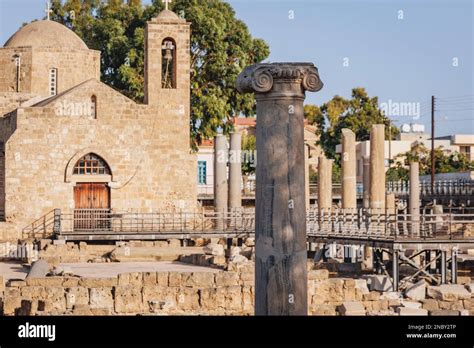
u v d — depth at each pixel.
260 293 21.72
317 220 64.12
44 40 85.94
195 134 97.75
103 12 106.00
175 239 69.75
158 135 75.50
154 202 75.19
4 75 84.69
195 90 96.50
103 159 74.38
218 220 73.00
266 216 21.72
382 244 53.16
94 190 74.38
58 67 84.75
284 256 21.61
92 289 41.47
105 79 101.38
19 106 80.06
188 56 76.12
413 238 52.66
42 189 73.00
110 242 70.50
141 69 97.00
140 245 68.00
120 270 55.19
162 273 45.69
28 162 72.81
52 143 73.31
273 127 21.78
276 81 21.80
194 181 75.94
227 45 98.38
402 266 58.69
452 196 92.25
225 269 53.31
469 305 43.66
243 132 116.25
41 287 41.84
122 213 72.31
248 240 70.81
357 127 114.75
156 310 41.28
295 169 21.75
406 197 97.38
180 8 97.88
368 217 57.44
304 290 21.70
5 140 77.00
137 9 103.56
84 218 72.00
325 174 73.19
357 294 43.81
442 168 119.31
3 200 76.75
